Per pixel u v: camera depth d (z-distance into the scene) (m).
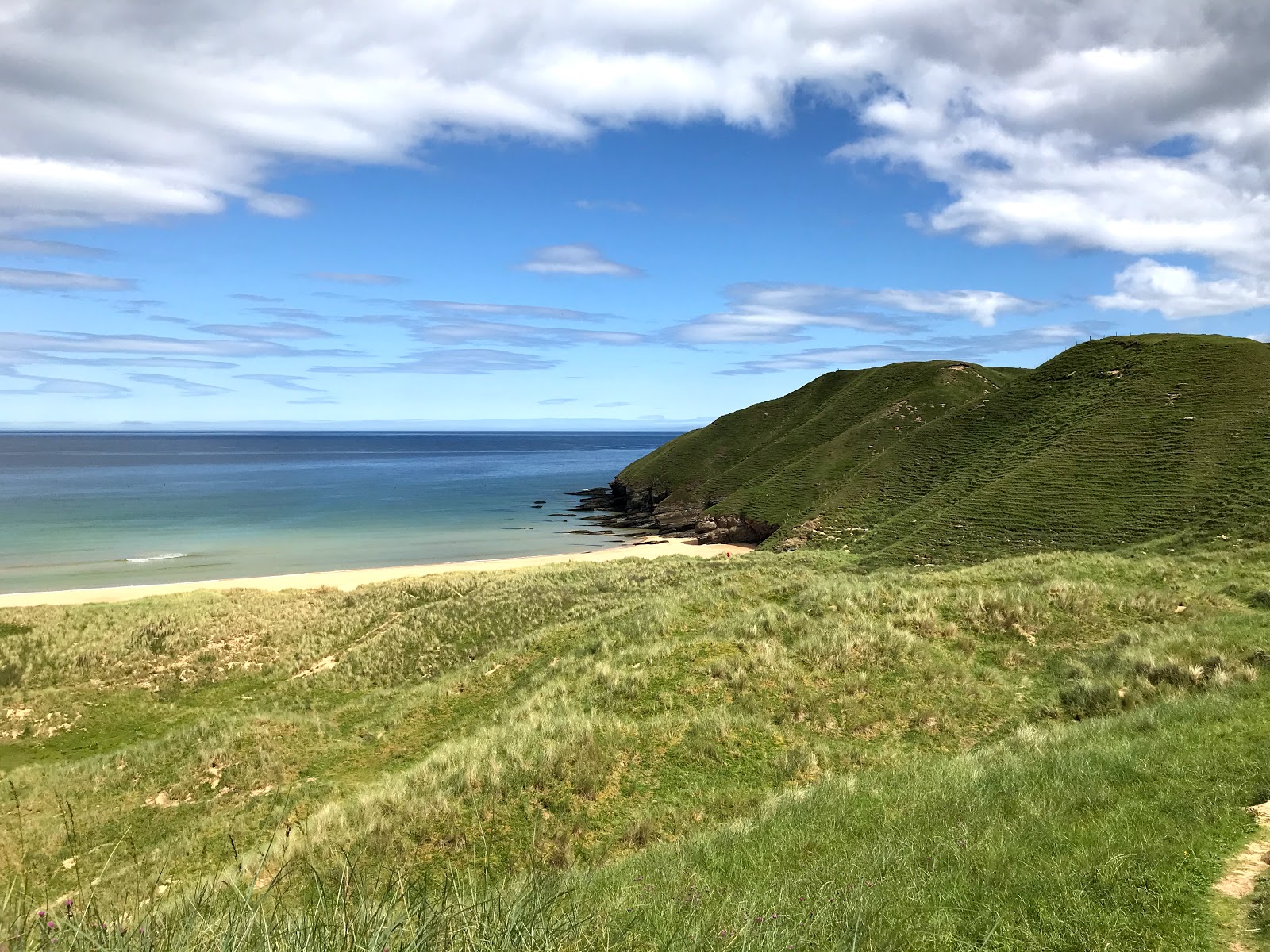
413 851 9.53
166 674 25.11
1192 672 13.45
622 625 19.80
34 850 11.71
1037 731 11.62
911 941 4.96
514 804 10.62
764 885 6.19
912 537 47.38
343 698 23.02
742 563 43.09
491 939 3.69
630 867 7.59
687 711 13.73
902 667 15.23
